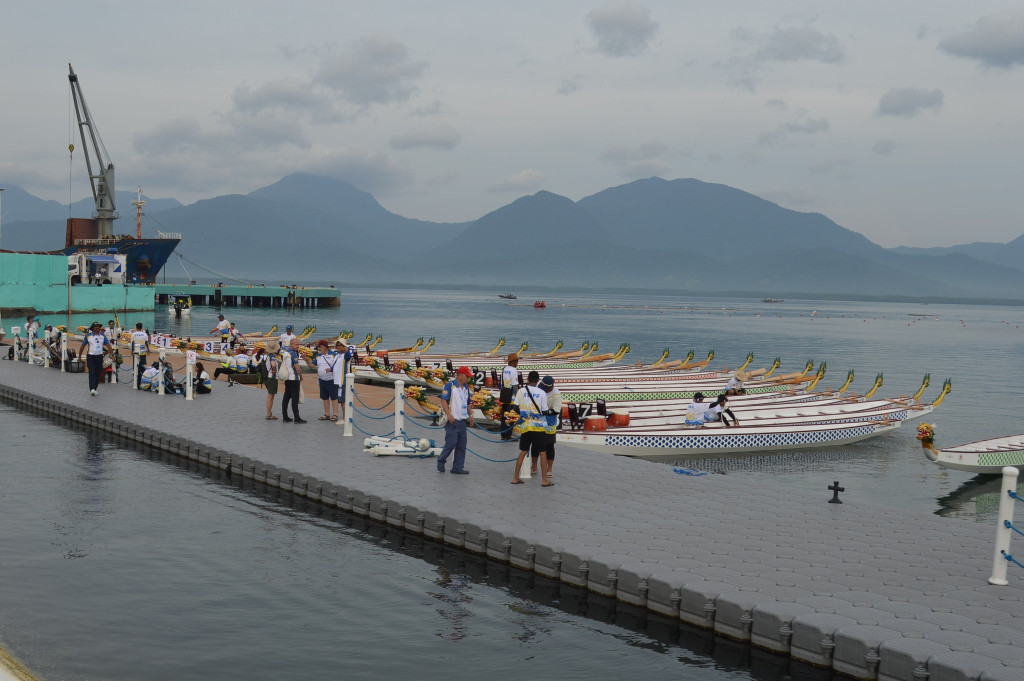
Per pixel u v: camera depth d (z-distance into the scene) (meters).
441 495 15.12
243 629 10.34
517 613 11.05
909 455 27.83
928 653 8.56
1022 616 9.58
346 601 11.37
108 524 14.69
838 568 11.21
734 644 9.98
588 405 26.12
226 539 14.01
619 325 123.25
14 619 10.33
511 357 20.69
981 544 12.47
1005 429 33.69
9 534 13.86
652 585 10.83
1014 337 114.88
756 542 12.38
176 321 99.62
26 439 22.70
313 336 78.69
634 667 9.55
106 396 28.00
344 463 17.72
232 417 23.77
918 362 68.38
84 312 97.88
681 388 36.94
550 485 16.02
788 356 73.00
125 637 9.96
